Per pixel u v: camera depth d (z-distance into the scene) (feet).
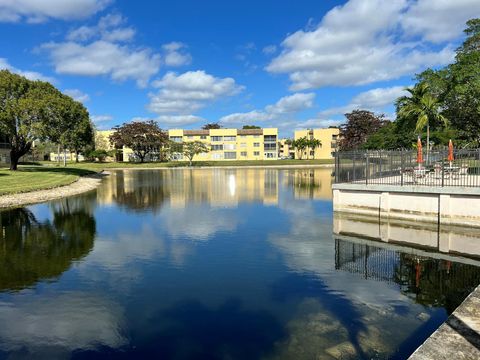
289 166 316.19
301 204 92.12
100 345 25.71
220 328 27.89
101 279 38.63
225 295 34.24
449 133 162.09
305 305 31.91
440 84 117.08
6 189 104.78
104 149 403.75
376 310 30.66
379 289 35.47
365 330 27.12
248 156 404.16
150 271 41.16
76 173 182.50
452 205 58.18
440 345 19.79
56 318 29.71
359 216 69.62
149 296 34.06
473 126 123.03
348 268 41.93
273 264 43.62
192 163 346.54
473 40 118.93
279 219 72.02
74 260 45.42
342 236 57.57
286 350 24.57
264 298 33.45
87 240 55.52
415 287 35.99
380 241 54.29
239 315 29.99
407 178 81.66
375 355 23.63
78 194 116.26
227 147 403.75
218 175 211.61
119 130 361.71
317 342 25.55
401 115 128.26
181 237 57.36
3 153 243.19
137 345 25.67
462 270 41.22
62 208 86.84
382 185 66.08
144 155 367.25
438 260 45.01
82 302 32.78
